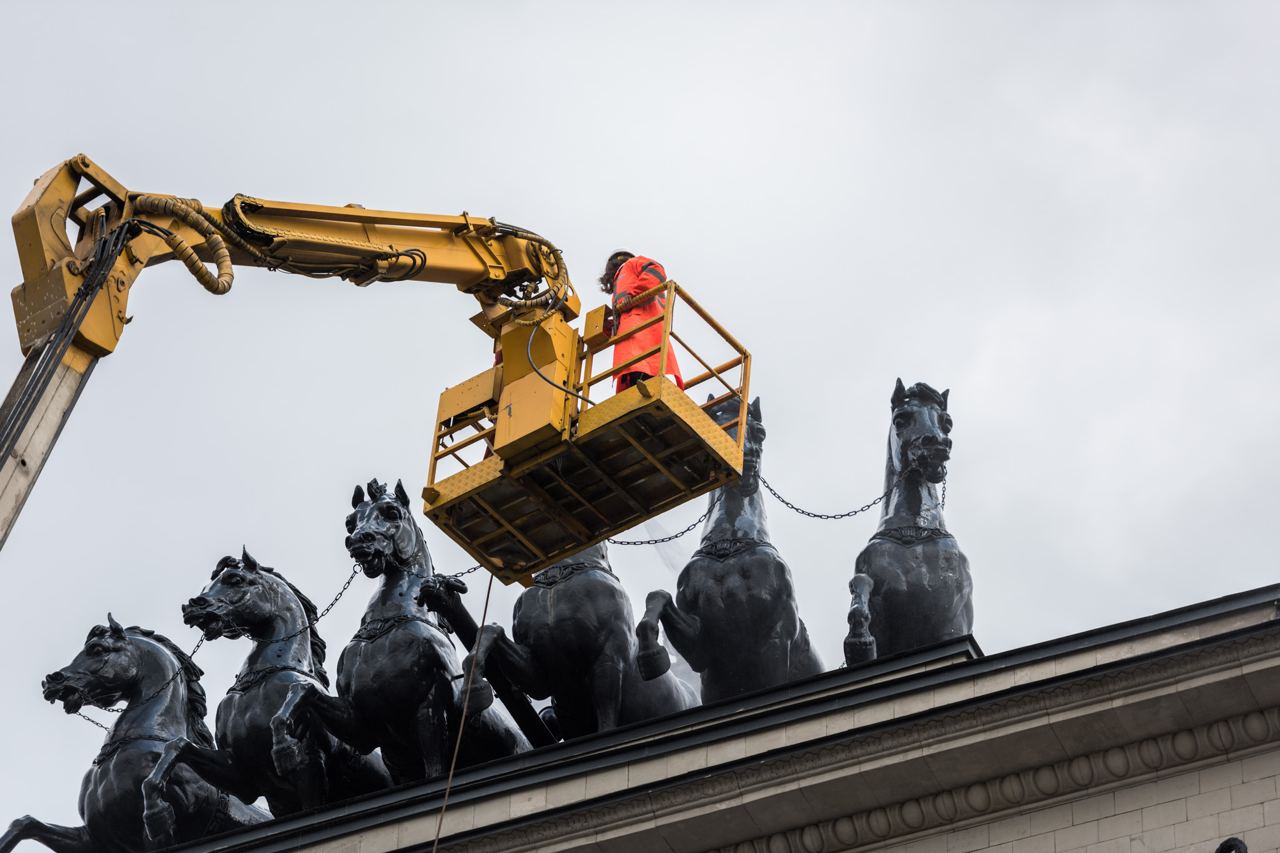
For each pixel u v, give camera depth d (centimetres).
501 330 5934
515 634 7631
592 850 6469
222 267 5206
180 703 8081
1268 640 5944
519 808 6712
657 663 7288
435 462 5916
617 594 7638
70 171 5097
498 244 5988
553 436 5662
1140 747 6069
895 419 7769
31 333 4947
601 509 5831
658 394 5541
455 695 7512
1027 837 6138
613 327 5872
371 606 7681
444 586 7519
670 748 6612
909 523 7638
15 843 7950
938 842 6231
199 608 7819
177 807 7831
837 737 6278
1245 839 5900
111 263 4994
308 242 5675
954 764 6184
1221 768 6009
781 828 6356
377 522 7675
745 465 7838
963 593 7594
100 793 7931
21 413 4772
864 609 7269
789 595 7656
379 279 5841
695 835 6400
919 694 6391
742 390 5894
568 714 7638
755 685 7594
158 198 5188
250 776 7719
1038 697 6119
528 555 5953
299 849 6919
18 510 4691
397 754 7588
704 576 7631
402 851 6644
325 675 8106
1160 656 6016
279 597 7906
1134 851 5997
